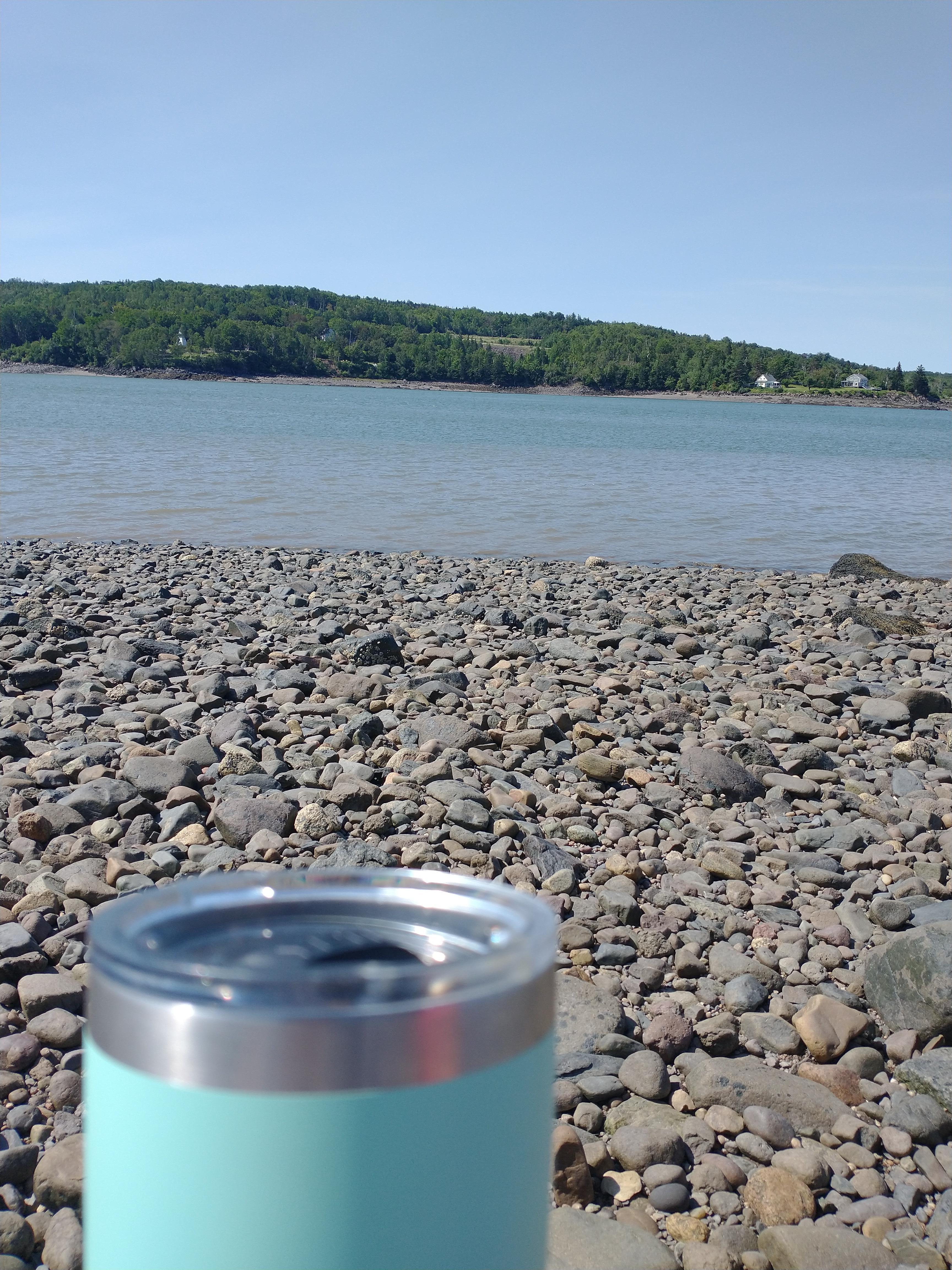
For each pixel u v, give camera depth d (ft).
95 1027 0.80
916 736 5.36
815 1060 2.56
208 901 0.87
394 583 9.70
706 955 3.03
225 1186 0.74
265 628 7.52
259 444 29.84
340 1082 0.74
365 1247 0.75
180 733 4.78
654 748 4.78
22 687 5.59
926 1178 2.17
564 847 3.72
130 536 13.07
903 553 14.70
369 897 0.91
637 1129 2.19
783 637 8.08
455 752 4.45
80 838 3.56
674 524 16.47
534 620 7.55
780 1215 2.03
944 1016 2.60
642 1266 1.86
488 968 0.79
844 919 3.23
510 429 47.29
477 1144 0.78
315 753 4.50
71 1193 1.99
